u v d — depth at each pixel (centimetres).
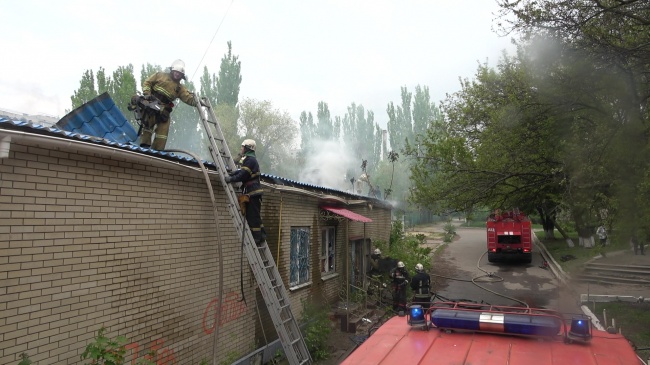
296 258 1049
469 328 374
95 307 516
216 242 745
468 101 2038
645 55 1009
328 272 1262
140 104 694
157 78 723
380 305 1327
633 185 1077
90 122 794
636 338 1052
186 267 671
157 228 614
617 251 2166
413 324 393
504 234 2297
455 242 3456
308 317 1046
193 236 688
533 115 1538
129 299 564
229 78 4562
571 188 1305
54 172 473
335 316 1147
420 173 1897
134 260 573
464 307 435
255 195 701
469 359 317
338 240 1324
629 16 973
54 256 471
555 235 3650
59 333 473
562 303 1473
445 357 323
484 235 4119
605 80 1123
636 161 1070
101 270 525
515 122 1595
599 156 1159
